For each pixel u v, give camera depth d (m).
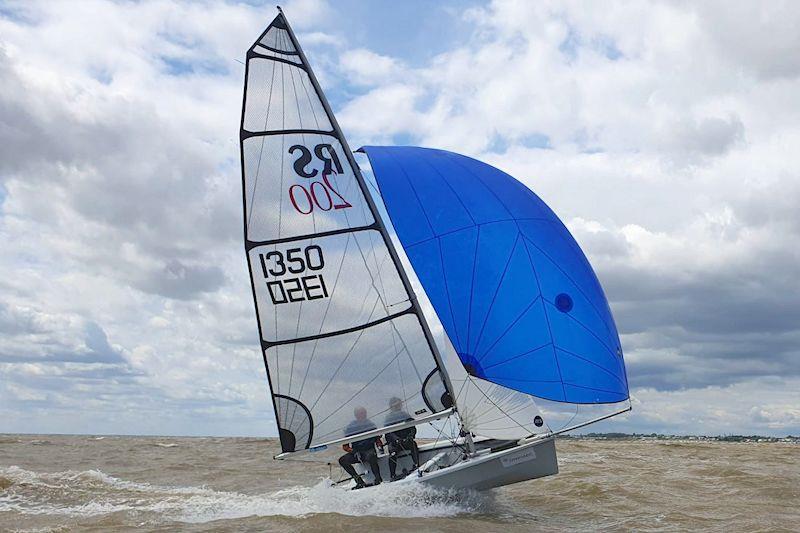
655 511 10.45
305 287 10.84
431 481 9.98
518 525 9.18
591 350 10.39
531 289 10.47
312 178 10.98
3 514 10.23
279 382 10.83
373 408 10.77
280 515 9.56
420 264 10.68
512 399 10.45
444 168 11.13
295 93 11.12
